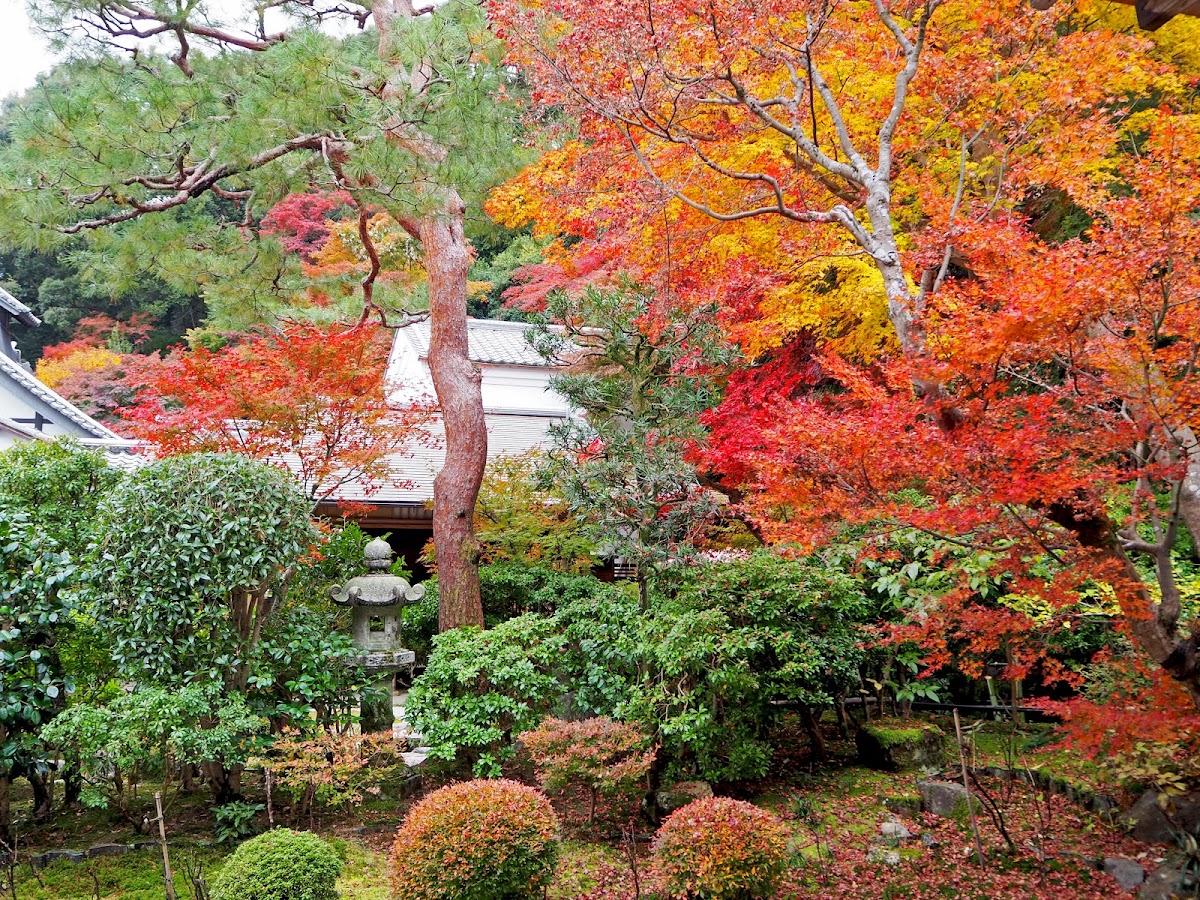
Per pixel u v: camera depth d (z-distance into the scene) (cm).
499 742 606
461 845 406
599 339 689
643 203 658
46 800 563
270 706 563
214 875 475
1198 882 415
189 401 729
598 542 687
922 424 391
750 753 566
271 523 545
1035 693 683
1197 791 463
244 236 845
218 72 691
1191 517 399
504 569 878
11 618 518
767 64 586
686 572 621
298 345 757
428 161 727
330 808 583
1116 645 550
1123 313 377
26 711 509
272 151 742
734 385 820
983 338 351
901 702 697
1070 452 377
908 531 538
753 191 740
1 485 593
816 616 621
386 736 560
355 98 691
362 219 873
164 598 518
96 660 574
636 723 551
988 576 514
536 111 666
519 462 936
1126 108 572
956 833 509
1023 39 543
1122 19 700
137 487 534
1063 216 730
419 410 873
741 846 407
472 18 721
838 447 400
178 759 499
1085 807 523
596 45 529
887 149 500
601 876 480
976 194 665
